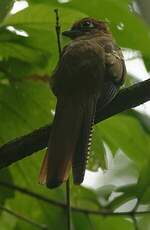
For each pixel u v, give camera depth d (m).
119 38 13.19
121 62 11.80
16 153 11.47
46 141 11.38
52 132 11.08
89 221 14.19
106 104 11.28
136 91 11.36
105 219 14.16
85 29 12.76
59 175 10.76
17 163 13.73
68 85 11.29
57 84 11.35
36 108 13.20
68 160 10.86
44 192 14.17
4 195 13.77
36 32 12.53
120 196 13.76
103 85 11.34
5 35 12.53
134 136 14.01
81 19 12.82
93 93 11.30
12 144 11.48
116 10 13.15
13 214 13.46
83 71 11.30
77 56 11.45
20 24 12.35
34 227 14.44
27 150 11.46
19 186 13.99
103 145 13.46
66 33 12.69
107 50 11.77
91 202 14.23
